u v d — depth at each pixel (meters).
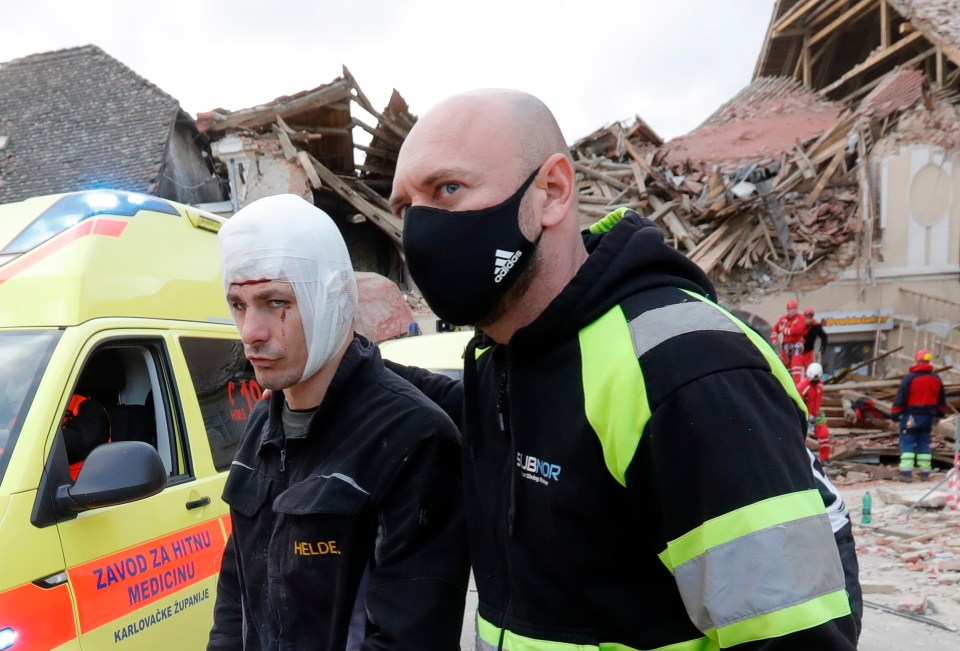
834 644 0.81
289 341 1.52
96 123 16.16
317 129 15.85
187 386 2.90
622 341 0.99
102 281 2.54
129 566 2.30
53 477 2.07
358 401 1.57
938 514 6.94
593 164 19.69
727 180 18.41
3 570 1.84
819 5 24.59
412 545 1.45
